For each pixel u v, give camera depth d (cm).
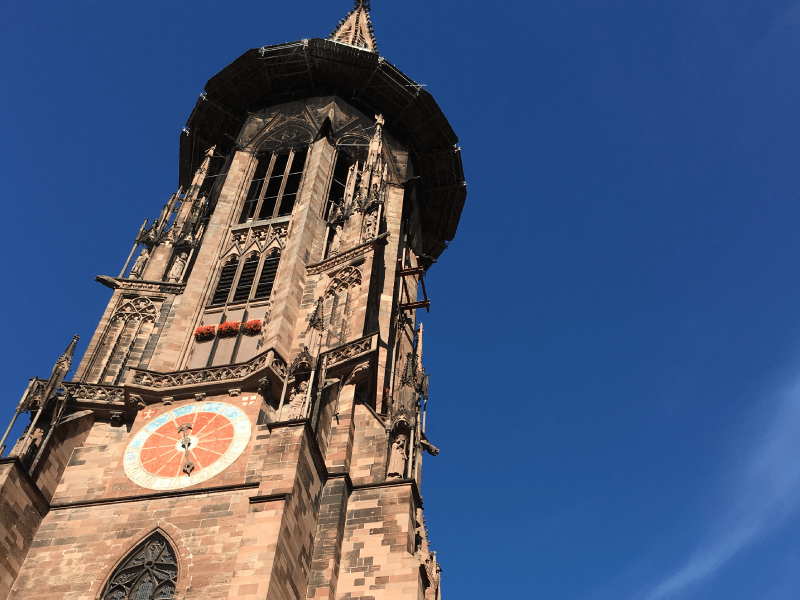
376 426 5244
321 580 4353
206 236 6756
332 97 8212
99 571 4397
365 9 10719
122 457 4991
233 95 8575
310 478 4572
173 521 4538
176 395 5281
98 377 5662
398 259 7550
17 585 4412
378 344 5353
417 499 4956
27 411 5106
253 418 5047
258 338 5788
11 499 4566
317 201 6912
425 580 4659
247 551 3991
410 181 8338
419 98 8581
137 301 6200
